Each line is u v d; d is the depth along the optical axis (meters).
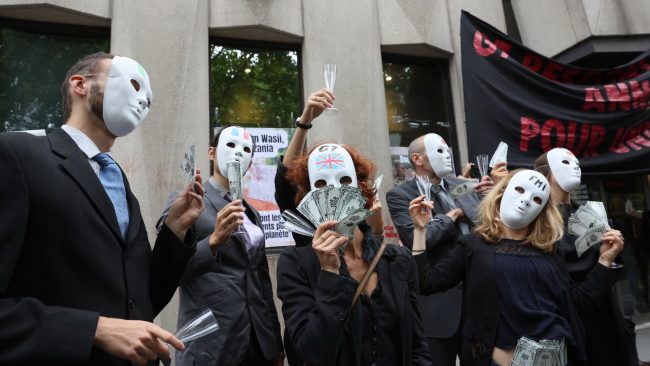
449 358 3.16
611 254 2.74
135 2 4.59
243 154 2.89
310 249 2.03
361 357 1.83
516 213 2.54
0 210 1.25
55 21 4.52
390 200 3.64
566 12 5.70
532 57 5.32
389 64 5.81
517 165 4.96
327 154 2.12
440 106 5.91
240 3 5.00
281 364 2.74
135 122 1.61
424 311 3.23
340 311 1.74
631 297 6.10
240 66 5.17
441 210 3.61
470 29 5.35
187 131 4.53
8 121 4.30
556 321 2.34
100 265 1.38
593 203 2.83
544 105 5.11
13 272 1.27
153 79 4.51
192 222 1.70
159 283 1.70
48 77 4.50
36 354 1.16
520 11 6.37
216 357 2.38
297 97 5.27
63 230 1.33
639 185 6.47
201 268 2.35
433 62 5.94
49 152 1.42
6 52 4.39
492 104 5.14
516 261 2.47
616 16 5.50
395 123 5.68
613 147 5.17
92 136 1.61
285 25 5.11
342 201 1.77
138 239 1.61
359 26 5.39
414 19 5.64
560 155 3.39
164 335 1.29
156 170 4.38
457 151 5.73
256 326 2.54
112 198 1.60
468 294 2.52
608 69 5.31
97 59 1.63
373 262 1.99
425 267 2.57
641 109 5.20
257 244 2.71
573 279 2.95
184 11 4.73
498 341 2.37
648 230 6.28
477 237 2.66
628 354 2.82
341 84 5.18
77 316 1.23
